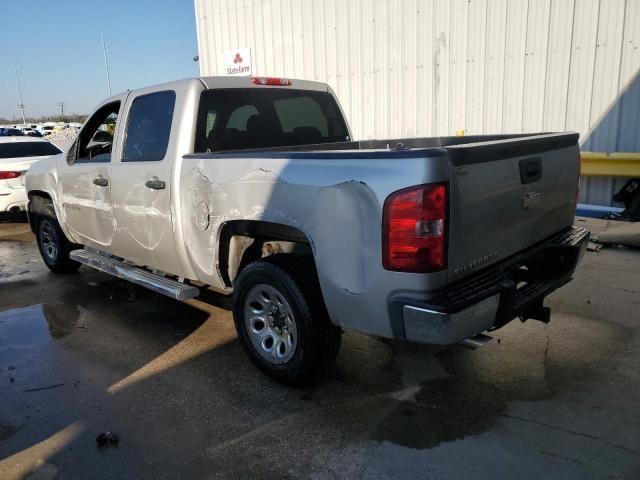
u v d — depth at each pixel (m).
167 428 3.11
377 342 4.14
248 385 3.57
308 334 3.25
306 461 2.77
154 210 4.17
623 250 6.27
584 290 5.04
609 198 7.41
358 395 3.39
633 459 2.69
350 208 2.82
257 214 3.32
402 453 2.80
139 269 4.73
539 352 3.87
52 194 5.79
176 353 4.10
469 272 2.87
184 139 3.93
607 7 6.88
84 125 5.25
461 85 8.26
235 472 2.71
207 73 12.08
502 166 2.97
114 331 4.58
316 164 2.98
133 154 4.45
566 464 2.67
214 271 3.78
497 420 3.06
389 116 9.17
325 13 9.60
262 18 10.62
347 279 2.91
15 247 8.23
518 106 7.82
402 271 2.67
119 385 3.64
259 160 3.27
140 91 4.43
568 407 3.17
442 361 3.80
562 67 7.35
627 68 6.91
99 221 5.00
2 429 3.16
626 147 7.10
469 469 2.66
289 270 3.29
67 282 6.10
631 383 3.42
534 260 3.54
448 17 8.15
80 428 3.14
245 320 3.66
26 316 5.03
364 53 9.25
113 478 2.70
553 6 7.25
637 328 4.21
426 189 2.57
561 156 3.59
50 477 2.73
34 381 3.73
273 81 4.59
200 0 11.70
